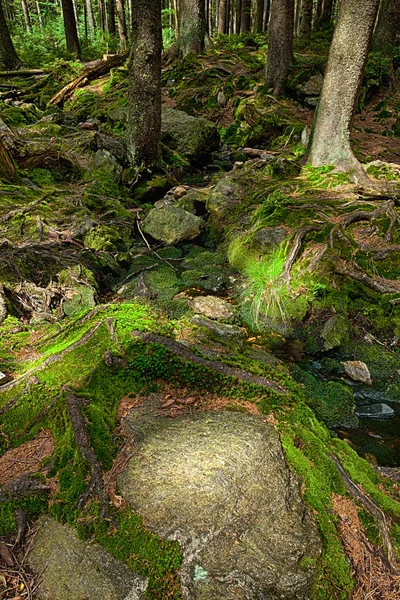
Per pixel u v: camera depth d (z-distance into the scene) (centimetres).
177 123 958
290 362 408
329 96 701
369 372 395
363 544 213
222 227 668
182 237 647
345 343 432
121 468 232
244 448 237
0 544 201
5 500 219
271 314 465
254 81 1240
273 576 184
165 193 795
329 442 278
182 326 382
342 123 710
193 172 914
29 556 198
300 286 489
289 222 574
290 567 188
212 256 600
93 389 285
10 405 279
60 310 429
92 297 453
